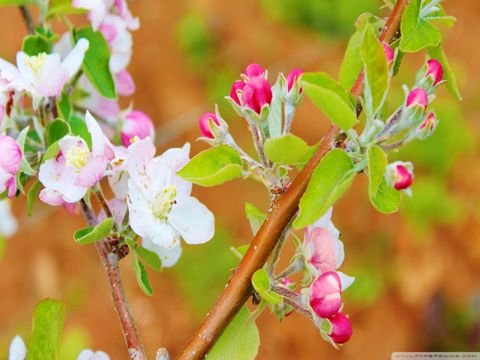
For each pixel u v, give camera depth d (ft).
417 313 6.37
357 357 6.10
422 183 6.75
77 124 2.53
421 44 2.31
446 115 6.91
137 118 2.66
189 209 2.33
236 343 2.27
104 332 6.00
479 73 8.00
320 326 2.22
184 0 7.59
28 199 2.45
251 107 2.27
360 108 2.28
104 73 2.60
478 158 7.10
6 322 6.00
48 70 2.43
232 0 7.67
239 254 2.39
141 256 2.45
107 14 2.67
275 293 2.20
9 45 6.86
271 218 2.24
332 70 7.51
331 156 2.16
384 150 2.20
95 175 2.30
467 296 6.46
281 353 6.01
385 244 6.60
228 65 7.34
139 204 2.31
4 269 6.14
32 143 2.46
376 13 7.59
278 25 7.65
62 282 6.17
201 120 2.32
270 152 2.20
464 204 6.85
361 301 6.32
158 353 2.29
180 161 2.33
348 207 6.74
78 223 6.39
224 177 2.27
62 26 6.31
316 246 2.25
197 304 6.11
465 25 8.31
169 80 7.20
